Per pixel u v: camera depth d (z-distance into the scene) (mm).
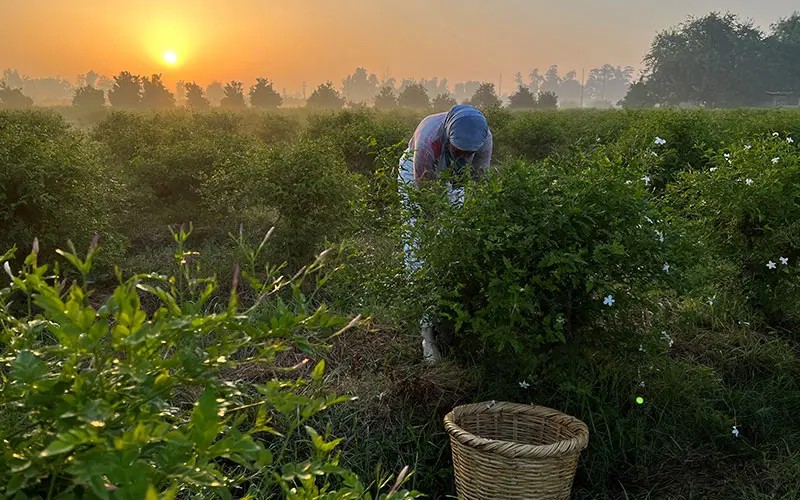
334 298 4840
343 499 1377
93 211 5793
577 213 3223
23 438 1166
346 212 5848
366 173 10242
